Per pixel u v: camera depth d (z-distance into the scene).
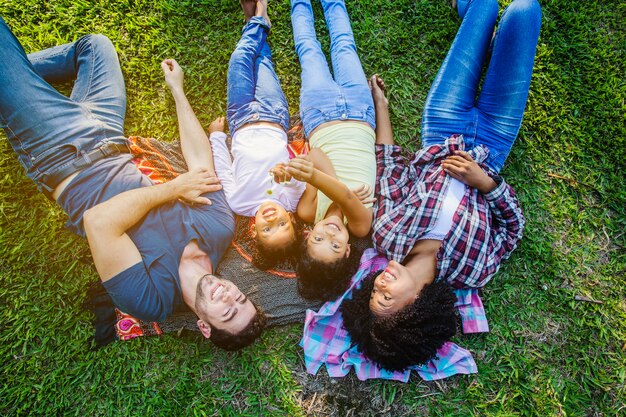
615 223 2.69
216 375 2.55
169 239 2.24
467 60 2.41
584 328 2.60
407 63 2.79
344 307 2.39
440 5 2.80
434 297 2.16
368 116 2.46
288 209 2.41
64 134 2.16
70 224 2.26
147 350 2.54
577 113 2.76
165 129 2.71
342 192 2.15
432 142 2.44
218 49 2.78
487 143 2.42
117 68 2.45
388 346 2.12
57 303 2.57
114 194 2.20
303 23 2.60
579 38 2.79
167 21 2.78
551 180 2.73
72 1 2.76
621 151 2.71
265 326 2.44
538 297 2.62
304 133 2.62
